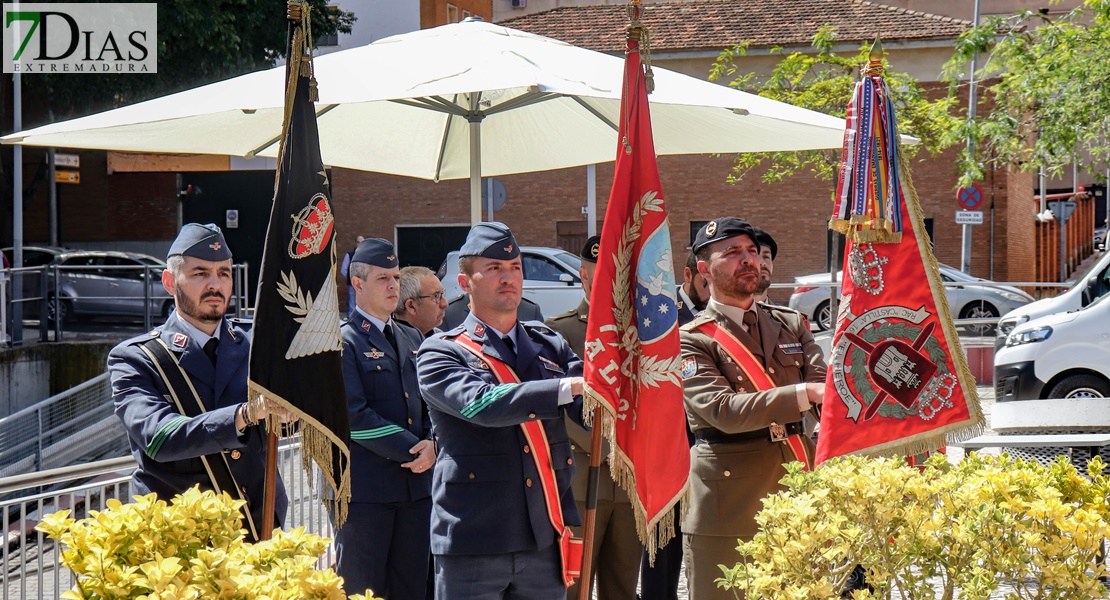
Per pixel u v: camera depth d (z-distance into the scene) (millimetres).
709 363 4293
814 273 25453
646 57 3723
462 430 3932
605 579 5191
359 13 33281
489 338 4004
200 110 4348
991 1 43094
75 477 4852
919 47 24438
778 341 4473
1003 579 2906
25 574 4930
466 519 3869
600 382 3539
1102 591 2746
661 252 3643
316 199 3637
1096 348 10969
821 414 3920
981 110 23531
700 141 6012
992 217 25516
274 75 4852
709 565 4293
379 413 5020
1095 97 13578
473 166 6133
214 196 30172
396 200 27969
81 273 18297
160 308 18625
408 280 6105
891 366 3875
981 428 3865
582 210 26703
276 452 3611
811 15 26078
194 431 3729
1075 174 44219
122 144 5348
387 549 4984
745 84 20734
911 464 3844
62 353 15070
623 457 3588
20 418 11336
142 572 2402
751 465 4250
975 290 20219
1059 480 3068
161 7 23219
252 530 4027
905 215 3951
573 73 4539
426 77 4395
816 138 5695
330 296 3639
